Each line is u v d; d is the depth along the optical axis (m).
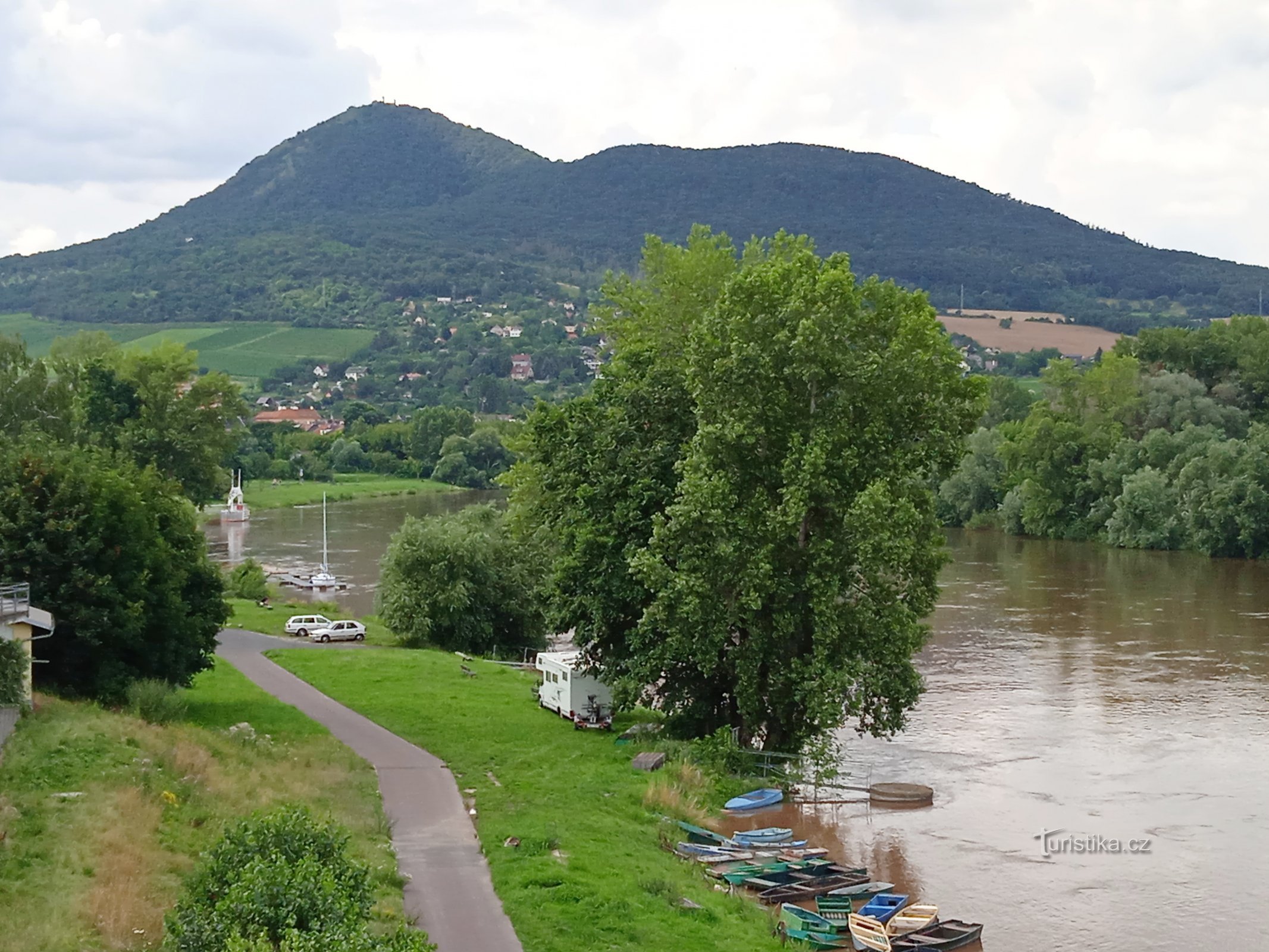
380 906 31.84
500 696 64.19
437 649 82.25
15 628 42.88
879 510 49.44
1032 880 43.44
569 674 58.56
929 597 53.81
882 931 36.97
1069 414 164.00
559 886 34.75
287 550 147.12
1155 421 161.62
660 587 52.00
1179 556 136.38
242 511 183.38
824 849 45.03
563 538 58.84
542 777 47.94
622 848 40.00
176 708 49.06
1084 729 63.56
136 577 51.12
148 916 28.59
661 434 58.28
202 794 37.91
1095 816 50.31
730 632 55.34
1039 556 137.38
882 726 53.66
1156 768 56.91
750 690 52.72
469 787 46.03
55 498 50.19
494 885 34.75
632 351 60.91
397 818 41.06
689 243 73.06
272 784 41.56
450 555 83.25
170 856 32.59
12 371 104.81
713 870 41.50
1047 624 92.81
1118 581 116.50
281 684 64.56
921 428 54.62
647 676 53.53
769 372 52.47
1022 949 37.72
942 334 54.38
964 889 42.66
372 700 61.25
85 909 27.94
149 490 57.66
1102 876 43.81
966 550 143.00
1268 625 92.38
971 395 55.16
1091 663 78.81
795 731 55.59
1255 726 64.00
